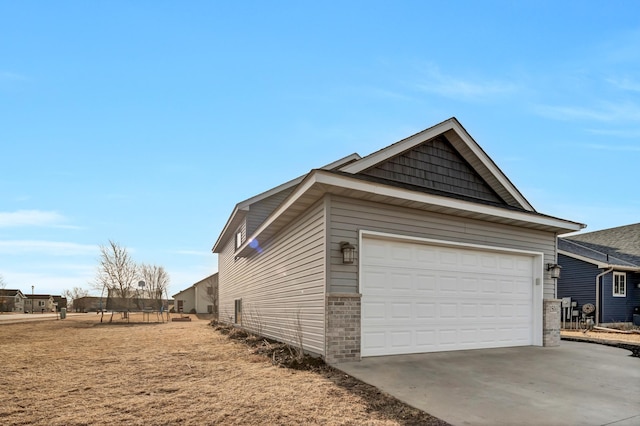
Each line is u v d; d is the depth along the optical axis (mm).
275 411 4250
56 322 23328
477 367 6441
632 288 19031
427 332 7797
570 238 26062
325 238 6859
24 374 6461
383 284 7410
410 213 7824
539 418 4043
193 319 30750
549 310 9453
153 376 6199
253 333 13070
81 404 4660
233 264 18000
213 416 4129
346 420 3961
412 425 3824
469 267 8602
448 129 9156
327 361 6512
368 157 8211
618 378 5879
